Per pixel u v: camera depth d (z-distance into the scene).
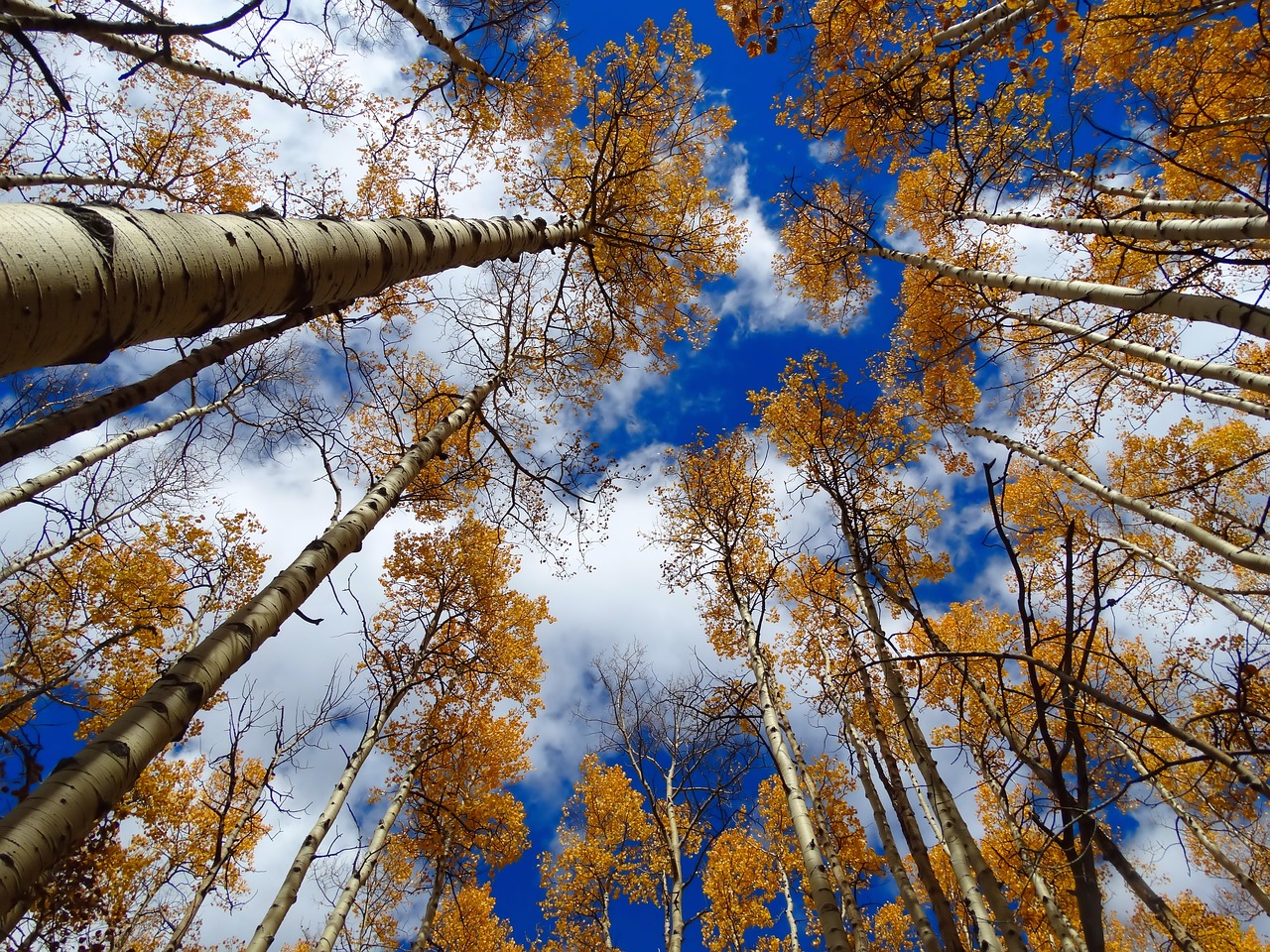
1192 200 5.31
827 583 7.03
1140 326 7.09
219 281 1.71
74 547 7.04
